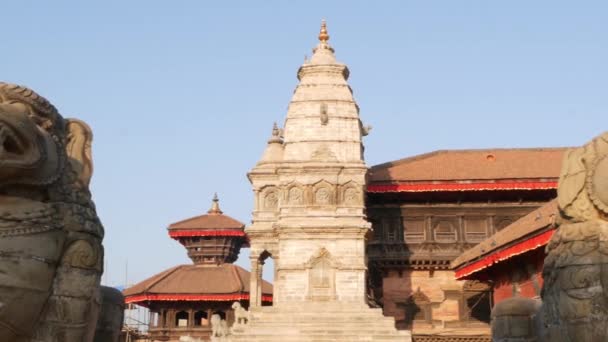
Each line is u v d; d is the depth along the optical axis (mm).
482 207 67562
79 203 10711
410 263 66938
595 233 10375
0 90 10117
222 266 81375
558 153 72875
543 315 11461
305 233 60906
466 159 71938
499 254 44781
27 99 10250
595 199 10391
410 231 67812
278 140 69875
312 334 52969
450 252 66562
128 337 65750
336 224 60688
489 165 69688
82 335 10430
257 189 67500
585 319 10195
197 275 79188
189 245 85562
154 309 76938
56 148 10539
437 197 67625
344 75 66500
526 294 43906
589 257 10320
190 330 75125
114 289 13414
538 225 39438
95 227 10742
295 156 62875
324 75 65500
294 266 60219
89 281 10508
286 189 62250
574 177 10711
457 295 66438
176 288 76125
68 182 10727
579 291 10297
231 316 76062
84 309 10414
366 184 65562
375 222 68438
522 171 67438
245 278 79062
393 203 68312
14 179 9773
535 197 66938
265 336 52438
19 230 9766
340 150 62844
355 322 55375
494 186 65438
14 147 9664
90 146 11352
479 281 60750
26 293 9727
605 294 10141
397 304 66750
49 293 10102
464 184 65750
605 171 10328
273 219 66688
